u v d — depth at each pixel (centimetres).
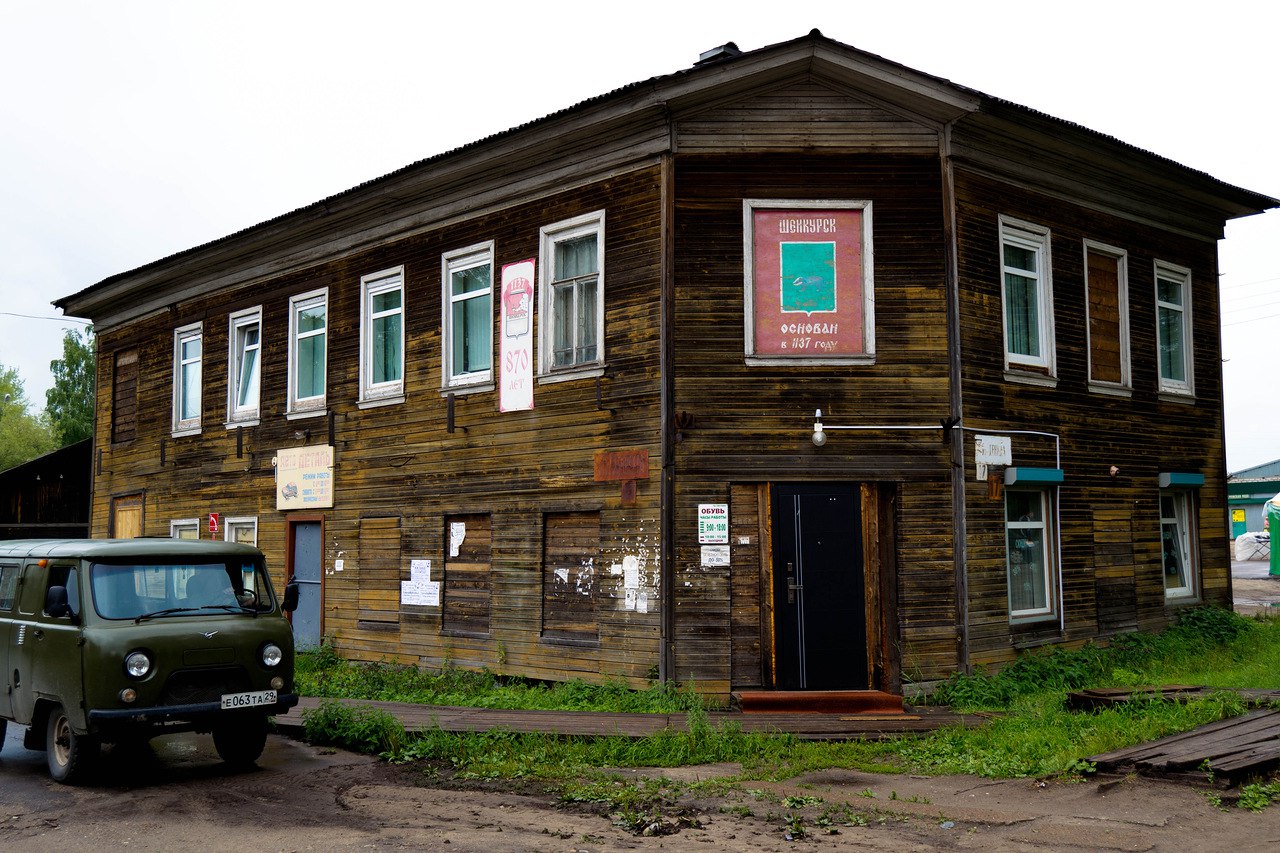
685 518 1241
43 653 955
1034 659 1306
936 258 1283
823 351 1268
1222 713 968
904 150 1293
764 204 1279
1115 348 1570
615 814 775
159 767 992
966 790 829
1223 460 1767
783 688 1222
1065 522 1431
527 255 1456
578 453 1359
